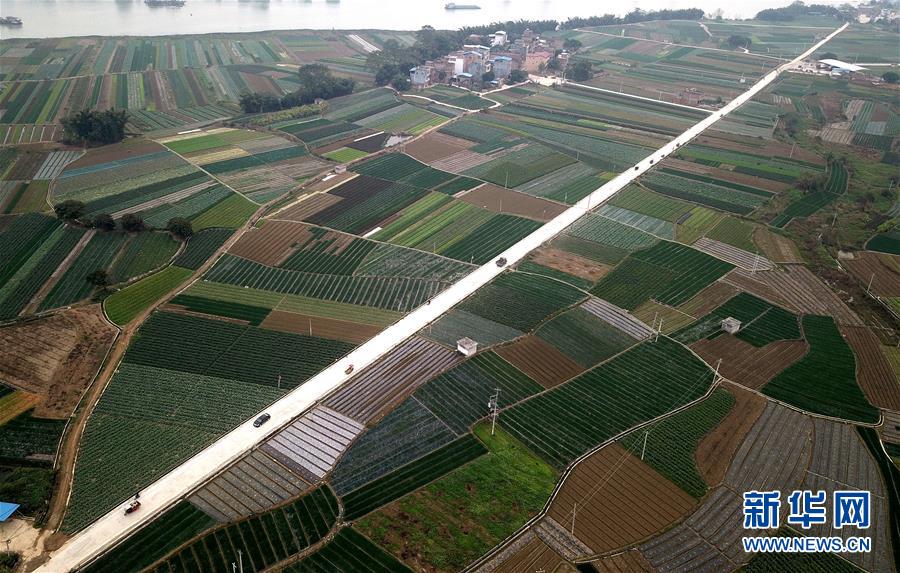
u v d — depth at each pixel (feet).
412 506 252.83
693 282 416.67
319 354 339.77
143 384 314.55
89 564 228.22
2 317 364.79
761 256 450.71
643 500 257.14
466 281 411.95
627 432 291.17
